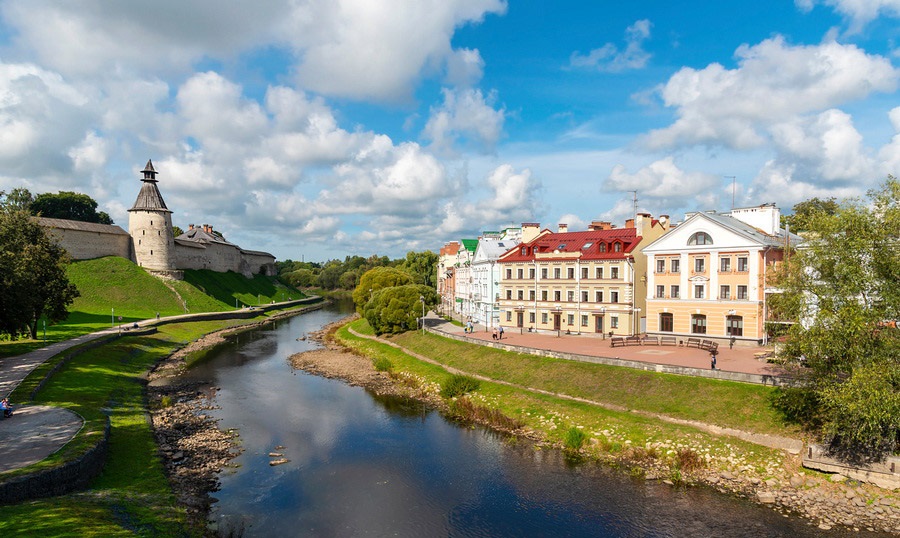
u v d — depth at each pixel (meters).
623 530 28.88
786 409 37.97
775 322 38.75
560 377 51.25
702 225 59.94
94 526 24.50
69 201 156.88
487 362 59.97
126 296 120.06
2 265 50.69
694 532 28.45
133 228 136.50
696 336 60.72
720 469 35.06
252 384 62.94
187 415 49.31
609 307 68.75
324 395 57.81
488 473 36.53
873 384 28.61
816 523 29.03
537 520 30.16
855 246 31.31
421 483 35.09
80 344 67.56
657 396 43.81
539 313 76.38
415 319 85.31
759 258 56.06
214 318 119.38
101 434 34.47
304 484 34.88
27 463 28.73
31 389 44.38
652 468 36.22
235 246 191.75
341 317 144.62
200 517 29.92
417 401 55.06
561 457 38.97
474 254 95.75
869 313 30.64
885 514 29.36
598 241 72.00
